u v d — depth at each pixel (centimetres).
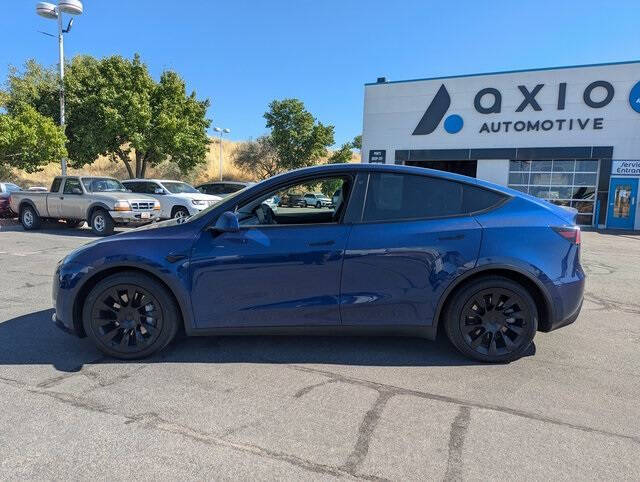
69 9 1734
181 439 281
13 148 1786
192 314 391
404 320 389
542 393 347
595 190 2061
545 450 274
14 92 2994
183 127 2814
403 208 395
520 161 2184
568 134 2069
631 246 1328
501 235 383
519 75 2130
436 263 381
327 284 385
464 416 312
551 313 388
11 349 424
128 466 254
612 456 270
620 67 1959
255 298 389
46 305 571
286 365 392
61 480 242
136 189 1664
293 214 424
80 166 2794
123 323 397
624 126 1977
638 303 626
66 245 1120
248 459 262
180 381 360
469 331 396
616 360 415
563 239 389
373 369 386
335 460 262
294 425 298
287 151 4512
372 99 2422
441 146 2308
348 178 405
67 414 308
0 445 272
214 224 396
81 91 2648
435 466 258
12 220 1678
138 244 391
